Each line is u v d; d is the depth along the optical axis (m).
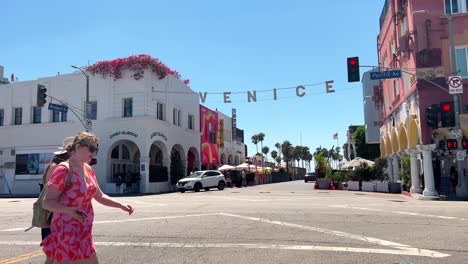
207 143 48.28
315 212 13.67
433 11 22.98
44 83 36.81
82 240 3.88
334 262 6.75
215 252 7.62
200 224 11.15
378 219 11.83
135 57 34.44
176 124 40.50
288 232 9.66
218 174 34.97
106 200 4.43
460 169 21.28
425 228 10.16
